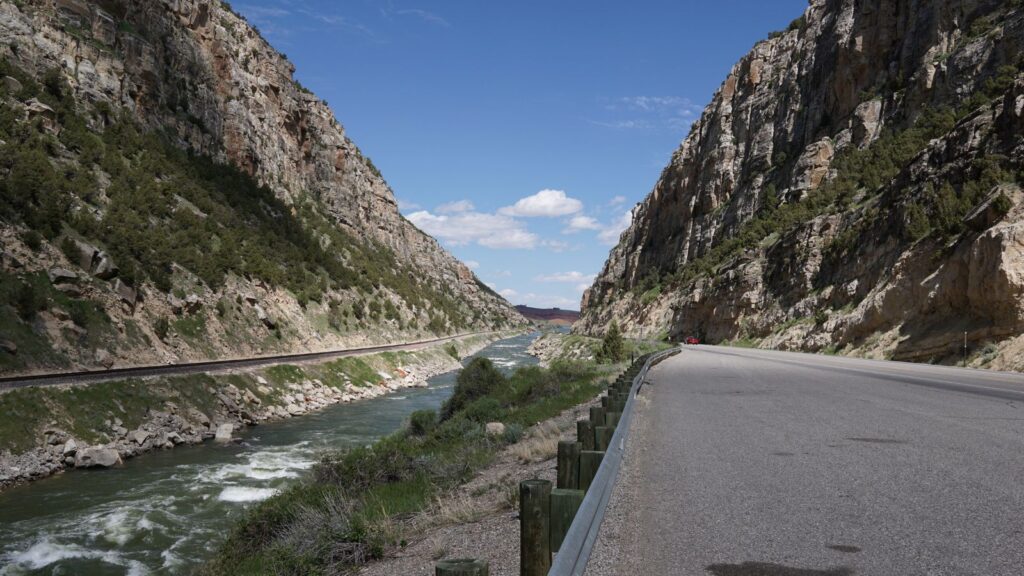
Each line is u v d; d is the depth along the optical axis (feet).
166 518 58.34
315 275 282.97
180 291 159.12
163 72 271.08
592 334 488.44
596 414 26.58
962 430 31.58
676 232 445.78
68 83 200.03
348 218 476.13
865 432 31.91
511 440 54.19
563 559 10.06
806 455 26.68
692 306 301.84
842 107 299.79
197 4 310.86
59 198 138.82
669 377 74.95
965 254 108.68
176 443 96.07
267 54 421.59
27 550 49.83
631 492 21.99
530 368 115.96
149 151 220.64
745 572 14.11
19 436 77.41
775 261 238.48
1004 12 219.20
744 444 29.99
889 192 172.35
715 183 397.80
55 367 102.83
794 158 323.37
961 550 14.79
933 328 113.70
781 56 389.80
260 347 179.63
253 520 41.14
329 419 126.31
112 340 121.29
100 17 230.68
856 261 174.70
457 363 318.45
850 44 294.87
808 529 16.85
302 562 29.30
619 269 574.15
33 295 107.24
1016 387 54.85
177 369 116.37
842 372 78.84
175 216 196.85
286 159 403.13
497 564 20.61
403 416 130.62
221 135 308.60
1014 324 92.32
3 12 189.88
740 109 405.59
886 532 16.29
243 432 108.99
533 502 14.28
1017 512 17.61
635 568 14.83
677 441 31.60
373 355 217.56
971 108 182.60
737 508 19.21
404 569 24.11
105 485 70.64
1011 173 117.70
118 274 136.77
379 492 41.27
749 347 218.79
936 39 245.65
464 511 30.25
